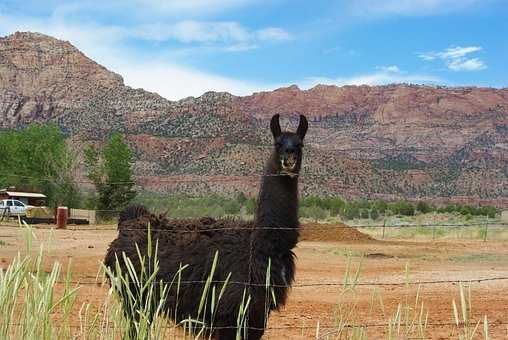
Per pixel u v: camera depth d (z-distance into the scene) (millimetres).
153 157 147750
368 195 139625
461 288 5520
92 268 19828
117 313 6156
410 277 21969
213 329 8289
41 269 5996
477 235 52812
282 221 8203
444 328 12133
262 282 8016
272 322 12805
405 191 156000
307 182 134375
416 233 56969
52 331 5816
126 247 9211
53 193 56656
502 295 17594
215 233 8805
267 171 8461
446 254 33406
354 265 26438
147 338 6141
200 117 186125
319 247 36969
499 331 12188
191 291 8422
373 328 11523
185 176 103688
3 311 5461
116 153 60969
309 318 13320
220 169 125438
